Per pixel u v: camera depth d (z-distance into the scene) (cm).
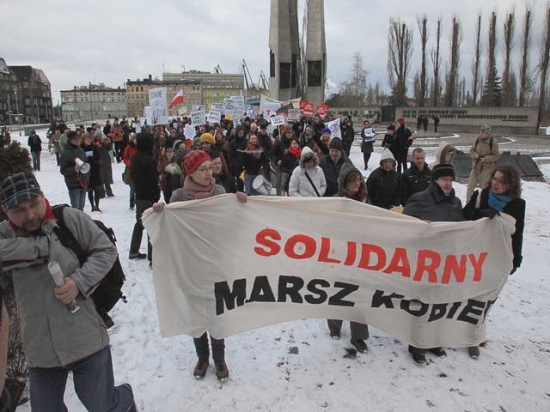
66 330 242
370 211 389
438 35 5944
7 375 324
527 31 4806
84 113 12850
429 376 377
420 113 4747
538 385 368
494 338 445
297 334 445
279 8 3102
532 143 2875
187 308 358
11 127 6353
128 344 425
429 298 396
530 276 621
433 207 414
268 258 375
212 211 360
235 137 1036
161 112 1531
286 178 910
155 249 346
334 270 386
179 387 359
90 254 252
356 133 3994
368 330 451
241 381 367
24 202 228
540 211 998
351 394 353
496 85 5962
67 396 342
